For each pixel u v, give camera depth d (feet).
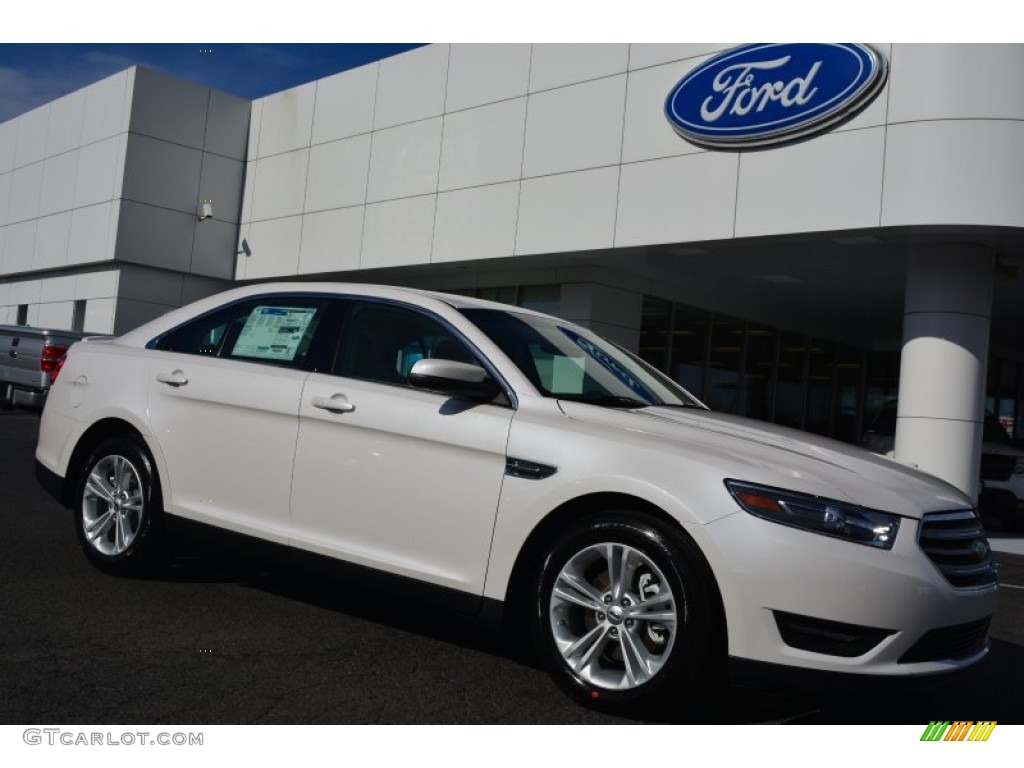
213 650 13.17
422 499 13.26
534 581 12.27
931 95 33.04
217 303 16.97
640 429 12.44
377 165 54.29
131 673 12.01
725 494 11.08
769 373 62.23
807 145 35.68
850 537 10.81
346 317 15.23
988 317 37.17
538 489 12.26
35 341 41.50
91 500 17.22
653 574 11.53
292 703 11.40
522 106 46.11
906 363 37.50
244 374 15.49
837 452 12.71
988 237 34.88
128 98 61.82
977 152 32.60
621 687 11.49
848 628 10.66
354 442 13.99
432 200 50.47
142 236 62.08
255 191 64.39
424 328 14.47
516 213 45.88
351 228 55.67
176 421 16.01
